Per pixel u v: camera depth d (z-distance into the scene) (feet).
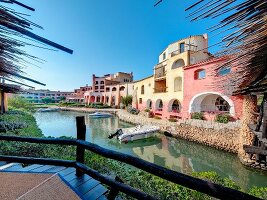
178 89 72.49
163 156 43.93
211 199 15.87
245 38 3.85
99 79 186.09
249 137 34.76
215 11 3.16
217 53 4.58
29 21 3.64
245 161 34.35
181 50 84.23
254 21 3.30
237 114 46.68
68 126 84.69
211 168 36.65
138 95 109.81
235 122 42.78
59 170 12.20
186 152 46.37
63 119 109.29
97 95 179.83
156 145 52.03
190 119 55.83
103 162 23.27
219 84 7.32
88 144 9.32
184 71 63.57
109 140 57.72
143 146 51.31
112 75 189.26
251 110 34.68
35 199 9.14
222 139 44.19
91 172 9.26
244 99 35.99
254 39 3.80
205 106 62.80
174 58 74.02
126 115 96.37
